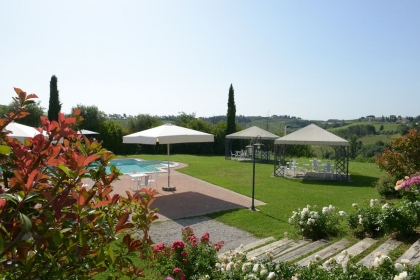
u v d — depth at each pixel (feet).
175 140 40.01
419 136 37.76
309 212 25.53
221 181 54.08
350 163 83.61
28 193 5.58
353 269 12.24
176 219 31.91
